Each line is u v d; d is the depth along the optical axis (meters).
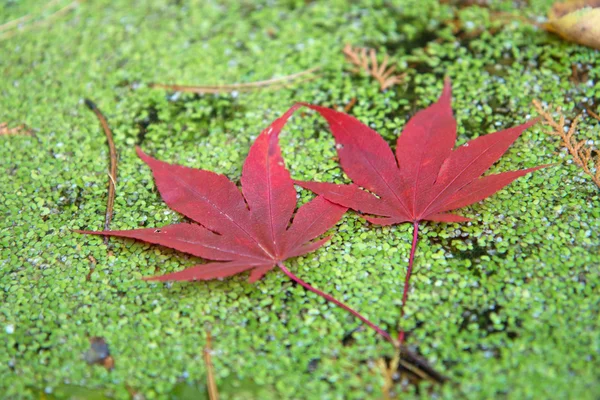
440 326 0.31
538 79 0.37
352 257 0.33
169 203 0.33
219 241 0.32
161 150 0.36
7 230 0.34
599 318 0.31
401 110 0.37
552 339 0.31
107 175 0.36
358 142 0.33
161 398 0.31
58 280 0.33
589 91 0.37
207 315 0.32
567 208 0.33
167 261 0.33
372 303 0.32
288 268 0.33
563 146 0.35
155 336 0.32
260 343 0.31
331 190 0.33
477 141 0.33
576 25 0.37
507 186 0.34
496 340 0.31
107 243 0.34
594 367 0.30
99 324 0.32
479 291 0.32
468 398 0.30
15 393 0.31
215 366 0.31
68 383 0.31
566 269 0.32
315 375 0.31
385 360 0.31
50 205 0.35
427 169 0.33
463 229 0.33
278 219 0.32
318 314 0.32
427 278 0.32
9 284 0.33
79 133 0.37
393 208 0.33
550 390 0.30
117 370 0.31
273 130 0.32
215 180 0.33
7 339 0.32
